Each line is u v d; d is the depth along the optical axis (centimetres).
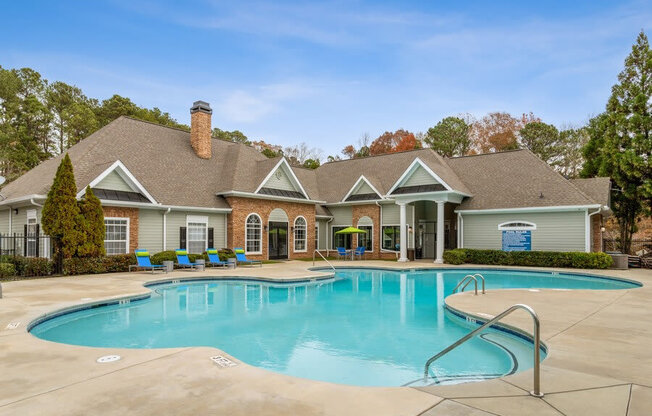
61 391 425
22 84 4550
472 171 2733
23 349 588
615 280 1672
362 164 3212
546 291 1241
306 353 721
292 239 2662
